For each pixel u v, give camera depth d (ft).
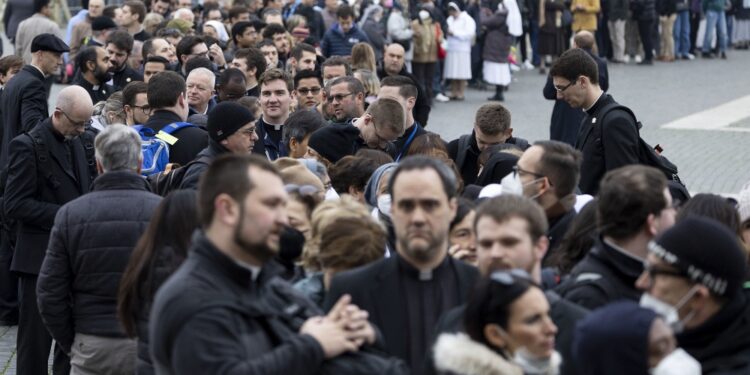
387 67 97.09
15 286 74.49
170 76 67.62
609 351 26.76
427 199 35.17
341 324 31.91
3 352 69.26
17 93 80.48
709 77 193.88
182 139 65.21
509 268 34.42
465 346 29.78
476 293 30.25
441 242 35.63
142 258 42.55
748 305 33.94
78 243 49.44
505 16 167.22
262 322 32.01
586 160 62.54
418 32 160.25
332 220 38.47
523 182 45.73
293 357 30.89
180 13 127.95
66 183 63.31
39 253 62.49
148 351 42.47
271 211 31.83
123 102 73.36
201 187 32.17
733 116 153.79
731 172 117.50
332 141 62.08
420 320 35.68
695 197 42.42
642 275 34.63
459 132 141.18
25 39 136.77
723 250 31.63
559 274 41.11
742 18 235.81
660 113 156.46
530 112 157.38
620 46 208.13
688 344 33.42
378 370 31.83
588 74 62.59
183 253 42.22
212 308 30.86
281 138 73.77
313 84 85.20
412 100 72.23
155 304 31.81
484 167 57.47
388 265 36.29
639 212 36.17
